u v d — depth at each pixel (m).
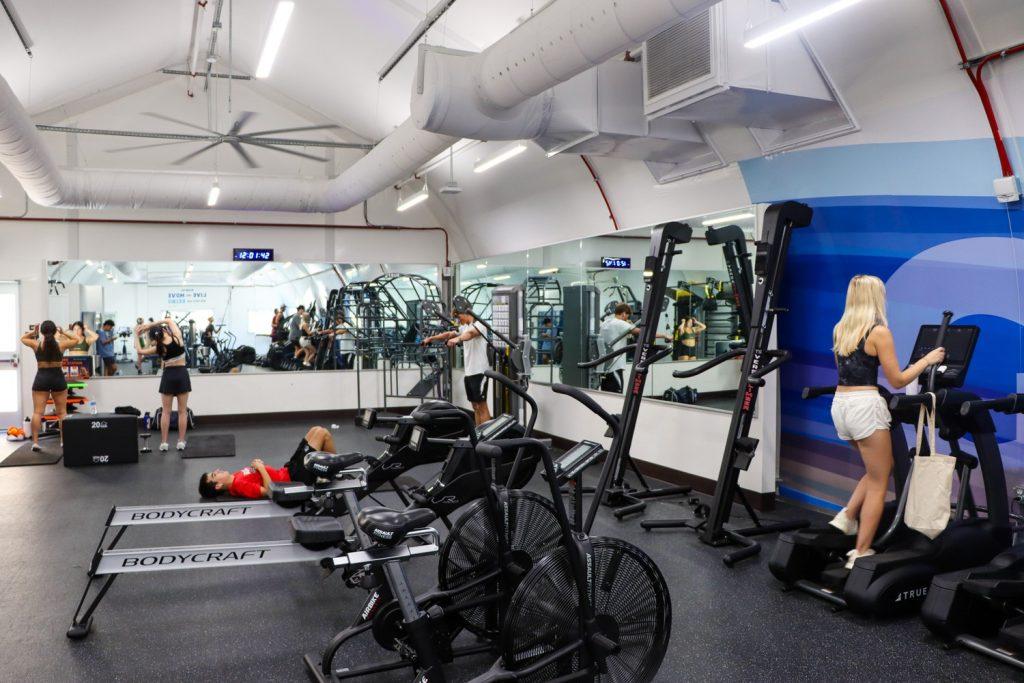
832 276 5.16
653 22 3.47
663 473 6.23
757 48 4.45
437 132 5.11
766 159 5.55
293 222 10.69
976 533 3.60
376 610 2.86
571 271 7.43
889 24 4.28
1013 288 4.09
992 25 3.92
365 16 7.02
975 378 4.31
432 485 4.04
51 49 6.79
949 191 4.36
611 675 2.56
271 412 10.56
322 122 10.48
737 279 5.21
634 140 5.66
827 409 5.23
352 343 10.90
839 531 3.87
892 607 3.39
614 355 5.88
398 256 11.19
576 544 2.46
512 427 4.72
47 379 8.12
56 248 9.67
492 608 2.97
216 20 7.04
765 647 3.16
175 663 3.05
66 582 4.01
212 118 10.10
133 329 9.99
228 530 5.03
